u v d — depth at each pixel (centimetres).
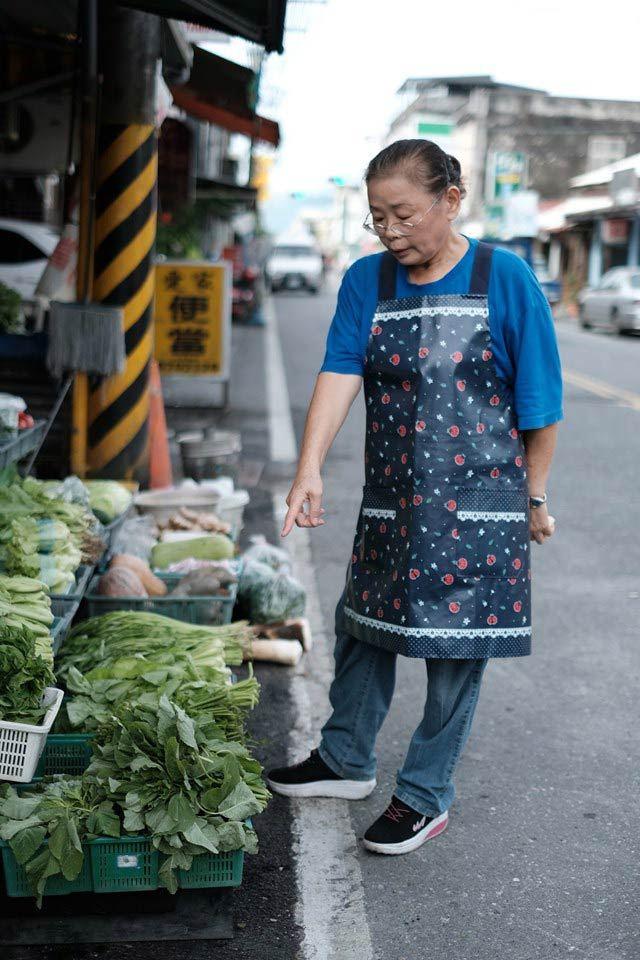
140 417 676
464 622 303
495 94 4544
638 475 914
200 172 2258
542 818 353
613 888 314
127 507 539
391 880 315
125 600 442
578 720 430
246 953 279
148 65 641
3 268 1462
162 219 1385
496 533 302
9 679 289
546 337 296
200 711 308
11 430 457
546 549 682
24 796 289
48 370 628
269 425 1091
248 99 985
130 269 659
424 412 298
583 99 4584
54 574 392
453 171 288
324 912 299
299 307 3047
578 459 974
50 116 884
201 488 604
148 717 290
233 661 372
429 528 300
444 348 296
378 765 387
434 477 299
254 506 759
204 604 447
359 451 993
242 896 305
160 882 275
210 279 1145
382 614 311
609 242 3497
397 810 331
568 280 3912
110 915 281
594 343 2322
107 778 283
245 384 1396
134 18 634
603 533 725
